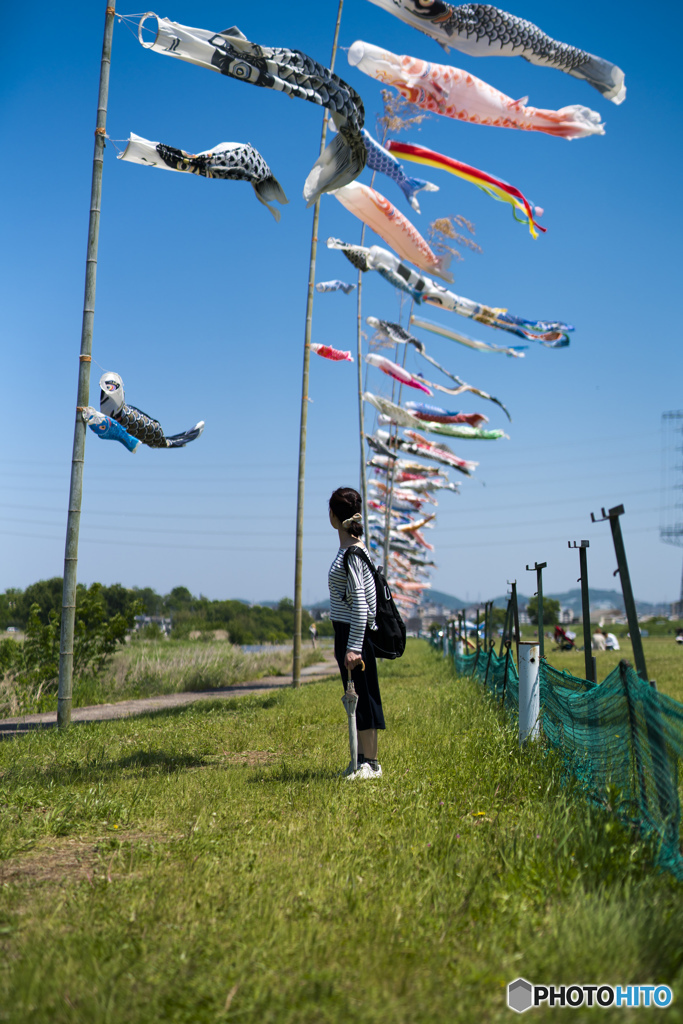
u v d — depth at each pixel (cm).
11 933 274
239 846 374
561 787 460
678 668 1870
